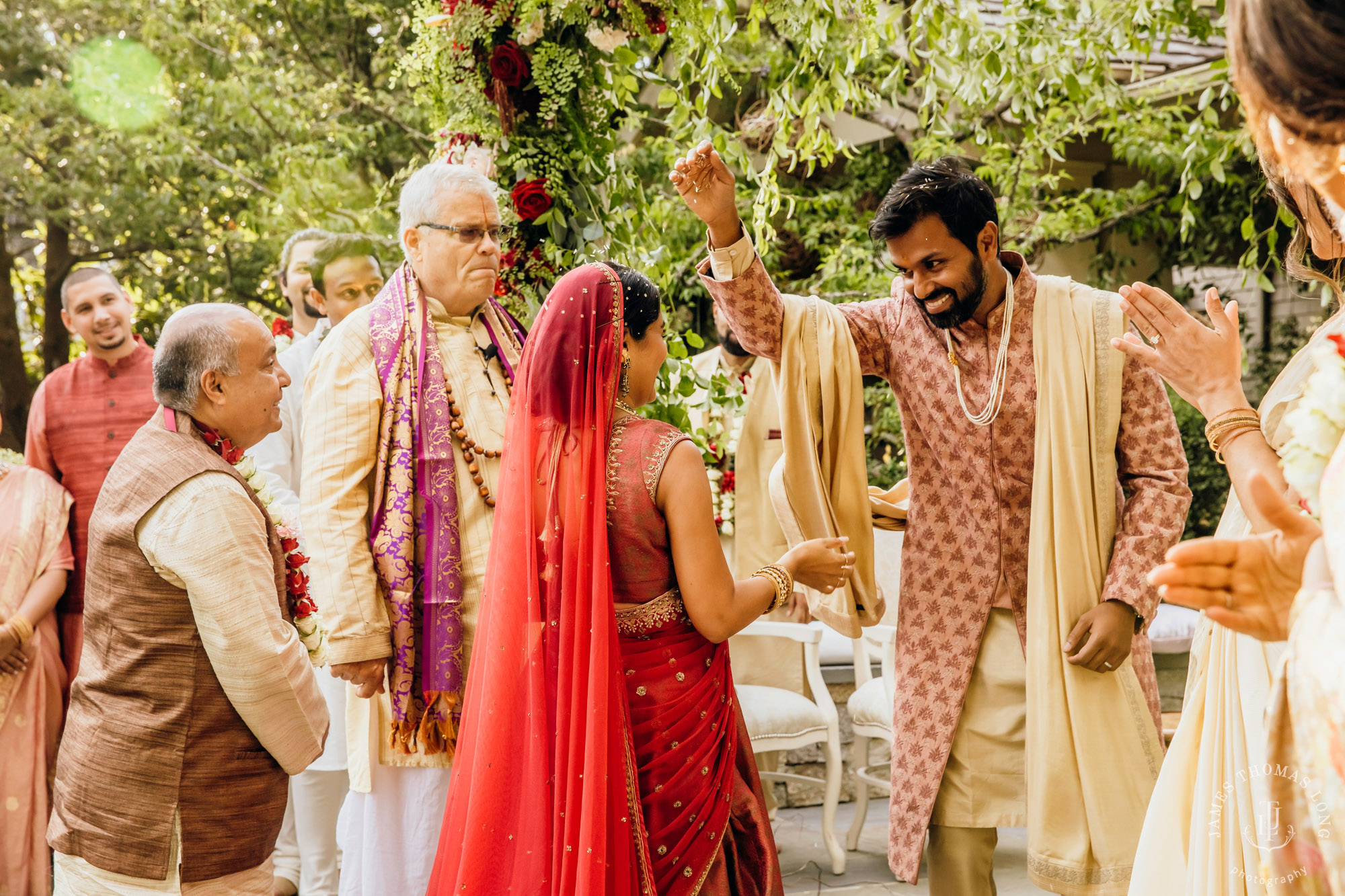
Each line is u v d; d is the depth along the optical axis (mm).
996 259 2393
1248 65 993
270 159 9609
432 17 2994
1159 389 2367
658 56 3969
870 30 3641
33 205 11172
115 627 2125
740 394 4031
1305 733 965
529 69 2957
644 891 1915
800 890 3725
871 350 2600
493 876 1928
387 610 2375
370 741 2424
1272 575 1047
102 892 2100
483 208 2566
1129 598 2246
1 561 3242
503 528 2025
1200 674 1692
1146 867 1710
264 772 2182
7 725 3188
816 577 2240
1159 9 4297
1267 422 1614
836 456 2527
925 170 2324
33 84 11711
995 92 4457
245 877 2193
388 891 2396
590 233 3012
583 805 1849
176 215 11070
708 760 2039
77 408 3594
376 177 10242
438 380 2475
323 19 10461
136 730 2082
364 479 2432
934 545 2480
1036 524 2340
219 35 10344
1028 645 2336
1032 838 2299
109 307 3600
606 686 1892
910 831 2420
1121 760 2279
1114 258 7402
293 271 4219
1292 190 1434
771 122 5738
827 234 7234
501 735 1953
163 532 2078
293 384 3719
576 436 1983
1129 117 6113
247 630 2072
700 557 1993
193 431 2260
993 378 2387
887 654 3932
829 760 3922
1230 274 8867
